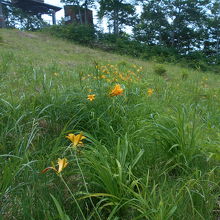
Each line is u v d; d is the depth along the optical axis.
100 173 1.69
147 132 2.47
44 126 2.93
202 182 1.95
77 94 3.14
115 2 31.97
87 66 8.13
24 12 38.69
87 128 2.79
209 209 1.68
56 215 1.52
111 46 23.70
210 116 3.95
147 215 1.49
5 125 2.61
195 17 34.28
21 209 1.59
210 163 2.37
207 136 3.02
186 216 1.59
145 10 34.66
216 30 35.28
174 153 2.34
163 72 11.17
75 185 1.94
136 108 3.23
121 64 11.24
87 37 23.36
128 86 3.97
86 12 34.56
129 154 2.19
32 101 3.11
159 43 35.31
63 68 7.54
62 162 1.43
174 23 34.53
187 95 5.62
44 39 20.66
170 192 1.67
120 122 2.87
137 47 25.19
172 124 2.66
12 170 1.70
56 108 2.98
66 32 24.00
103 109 2.92
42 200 1.61
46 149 2.33
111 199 1.65
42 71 5.62
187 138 2.42
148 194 1.68
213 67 21.08
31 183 1.70
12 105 2.85
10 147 2.36
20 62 7.47
